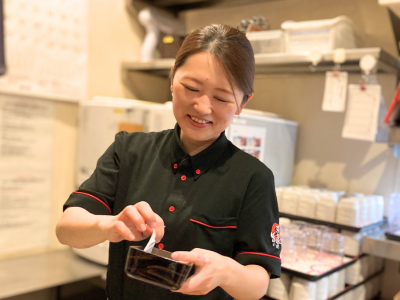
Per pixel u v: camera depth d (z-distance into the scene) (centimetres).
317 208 162
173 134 91
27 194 204
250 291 73
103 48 230
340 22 164
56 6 207
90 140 199
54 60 208
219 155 87
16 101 197
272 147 183
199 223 82
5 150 194
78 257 209
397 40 174
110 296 90
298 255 147
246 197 83
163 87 268
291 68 193
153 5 253
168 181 87
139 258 65
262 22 201
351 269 154
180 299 83
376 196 173
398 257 143
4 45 188
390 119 150
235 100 75
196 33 76
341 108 162
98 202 86
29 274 182
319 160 200
